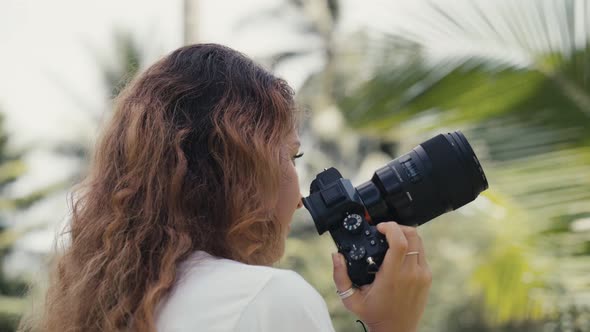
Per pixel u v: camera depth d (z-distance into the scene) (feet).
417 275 4.59
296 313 3.67
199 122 4.17
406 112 13.05
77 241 4.25
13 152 39.52
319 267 43.96
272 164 4.15
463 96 12.69
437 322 43.45
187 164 4.11
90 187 4.32
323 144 59.57
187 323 3.71
